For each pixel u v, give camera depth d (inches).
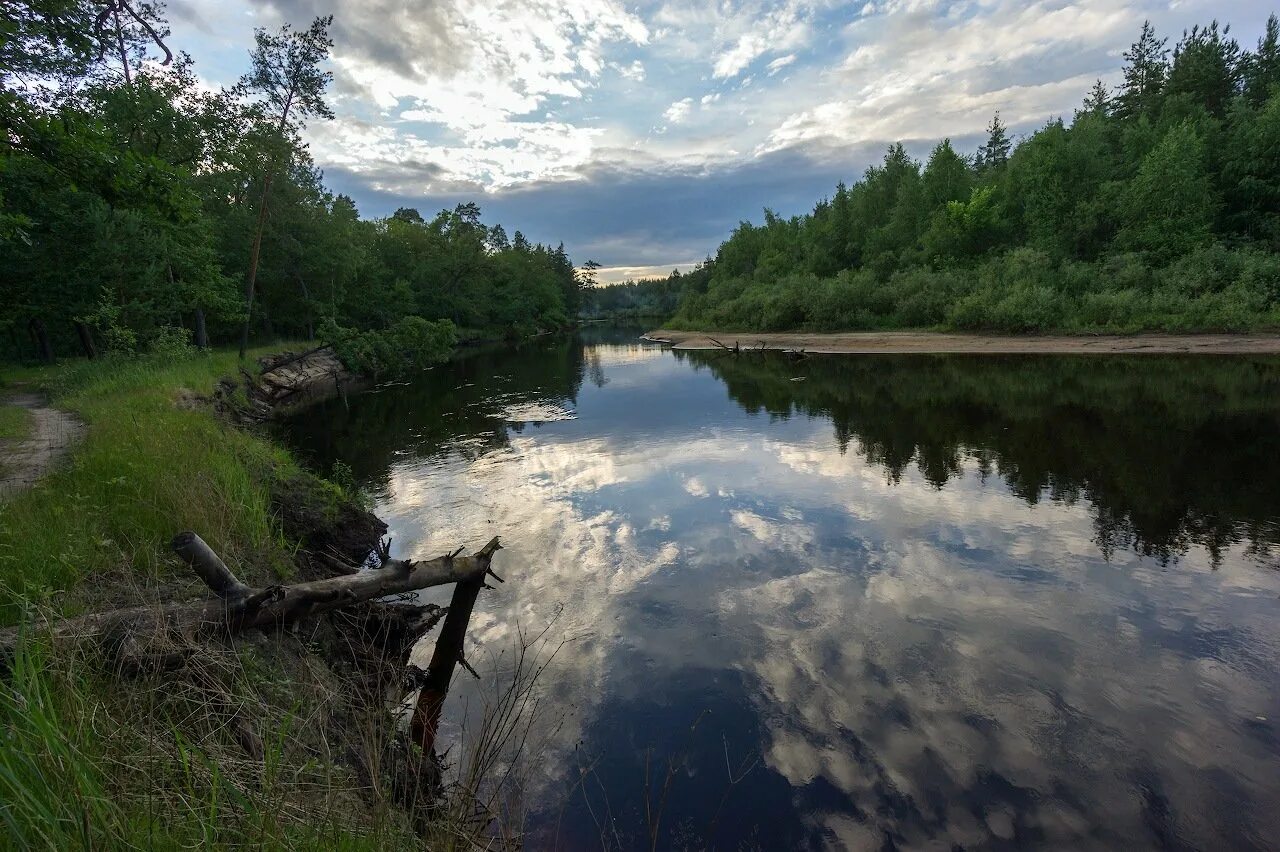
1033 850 119.7
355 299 1617.9
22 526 155.3
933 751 147.4
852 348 1256.8
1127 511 303.7
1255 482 335.0
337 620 188.7
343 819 91.2
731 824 128.0
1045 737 151.3
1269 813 126.9
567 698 172.4
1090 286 1159.0
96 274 705.0
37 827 64.7
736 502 342.3
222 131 766.5
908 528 294.0
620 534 298.8
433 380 1100.5
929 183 1840.6
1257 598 216.5
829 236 2177.7
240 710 111.0
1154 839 121.6
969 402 619.5
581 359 1456.7
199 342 903.1
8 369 780.0
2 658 99.6
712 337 1782.7
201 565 130.9
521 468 436.5
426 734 157.3
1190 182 1194.0
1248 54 1663.4
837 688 173.2
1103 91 2174.0
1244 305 940.0
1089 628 200.8
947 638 197.6
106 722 87.7
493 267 2327.8
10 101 241.4
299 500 286.0
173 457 241.6
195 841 74.5
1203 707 160.7
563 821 129.6
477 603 231.0
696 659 189.9
